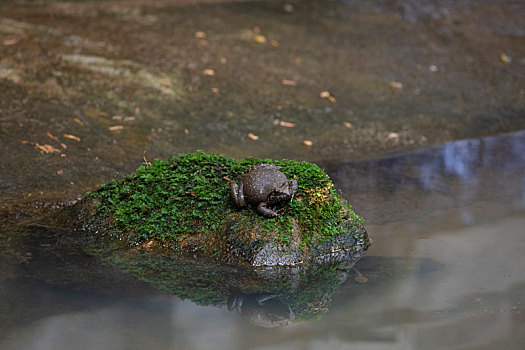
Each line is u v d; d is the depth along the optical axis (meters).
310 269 8.69
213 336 6.89
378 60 20.23
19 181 10.90
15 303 7.38
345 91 17.42
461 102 17.58
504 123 16.41
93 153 12.40
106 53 17.66
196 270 8.54
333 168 13.02
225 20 22.38
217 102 15.65
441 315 7.41
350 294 7.98
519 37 24.16
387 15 24.97
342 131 15.07
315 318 7.38
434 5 26.66
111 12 22.14
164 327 7.05
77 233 9.53
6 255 8.68
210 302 7.72
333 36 22.00
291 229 8.87
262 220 8.86
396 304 7.70
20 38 17.83
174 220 9.27
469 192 11.94
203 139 13.69
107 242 9.28
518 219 10.56
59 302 7.48
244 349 6.64
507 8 27.28
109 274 8.31
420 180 12.55
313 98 16.67
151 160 12.38
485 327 7.11
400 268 8.74
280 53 19.72
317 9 24.91
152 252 9.01
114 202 9.69
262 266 8.61
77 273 8.28
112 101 14.84
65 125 13.39
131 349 6.55
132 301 7.62
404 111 16.59
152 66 17.17
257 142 13.93
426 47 22.06
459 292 8.01
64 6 22.42
